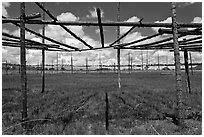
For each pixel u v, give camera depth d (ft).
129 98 36.96
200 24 22.71
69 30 25.20
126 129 22.30
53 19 21.67
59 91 47.67
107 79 101.96
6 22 21.45
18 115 26.11
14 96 40.04
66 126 22.67
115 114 27.96
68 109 29.84
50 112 28.12
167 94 42.01
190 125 22.03
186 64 48.80
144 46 37.65
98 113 28.58
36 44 34.63
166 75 146.30
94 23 22.21
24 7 21.26
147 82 85.40
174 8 22.66
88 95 40.34
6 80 80.94
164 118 26.12
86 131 21.20
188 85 48.26
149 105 32.68
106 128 21.95
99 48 38.93
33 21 21.65
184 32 23.61
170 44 36.83
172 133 19.80
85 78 110.22
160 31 23.48
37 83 77.41
